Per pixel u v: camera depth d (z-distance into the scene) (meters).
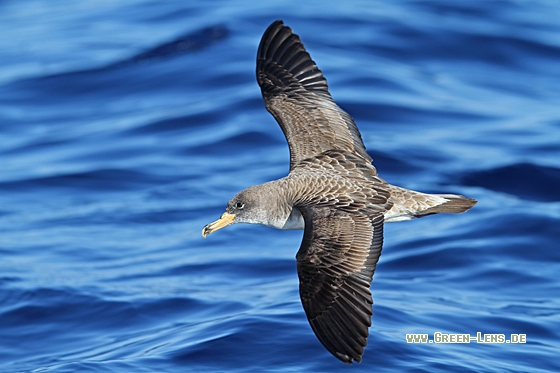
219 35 26.02
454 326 12.20
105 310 13.16
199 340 11.58
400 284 13.91
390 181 18.50
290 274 14.52
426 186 18.28
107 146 20.72
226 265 14.94
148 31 27.53
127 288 13.91
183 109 22.25
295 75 10.84
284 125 10.52
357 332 8.25
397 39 26.02
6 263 15.12
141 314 12.96
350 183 9.40
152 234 16.62
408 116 21.67
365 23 26.83
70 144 21.05
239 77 23.56
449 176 18.66
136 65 24.95
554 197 18.03
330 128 10.46
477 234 15.66
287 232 16.39
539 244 15.11
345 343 8.27
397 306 12.74
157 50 25.61
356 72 23.58
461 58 25.58
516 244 15.13
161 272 14.76
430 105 22.25
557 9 29.55
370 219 8.84
